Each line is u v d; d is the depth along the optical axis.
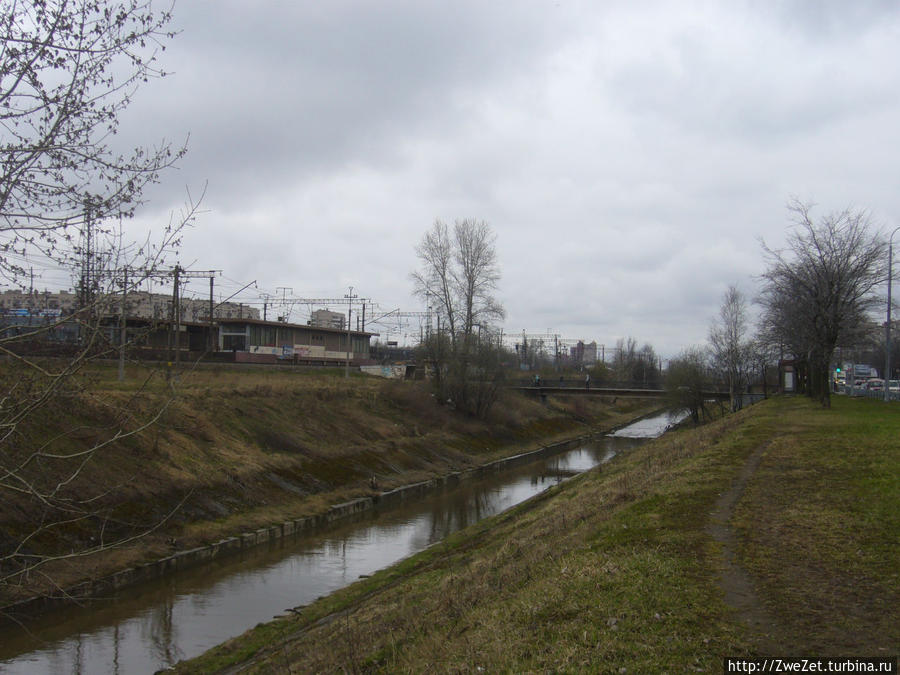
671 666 6.70
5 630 16.17
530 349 131.25
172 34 8.41
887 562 9.60
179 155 10.02
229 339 68.94
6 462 9.55
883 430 24.98
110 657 14.97
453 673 7.54
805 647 7.00
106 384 29.75
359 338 95.38
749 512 13.24
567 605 8.85
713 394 70.00
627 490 18.81
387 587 19.08
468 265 59.88
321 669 10.38
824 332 38.06
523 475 46.59
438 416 57.31
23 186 8.00
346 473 37.62
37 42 7.66
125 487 23.67
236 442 34.12
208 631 16.61
